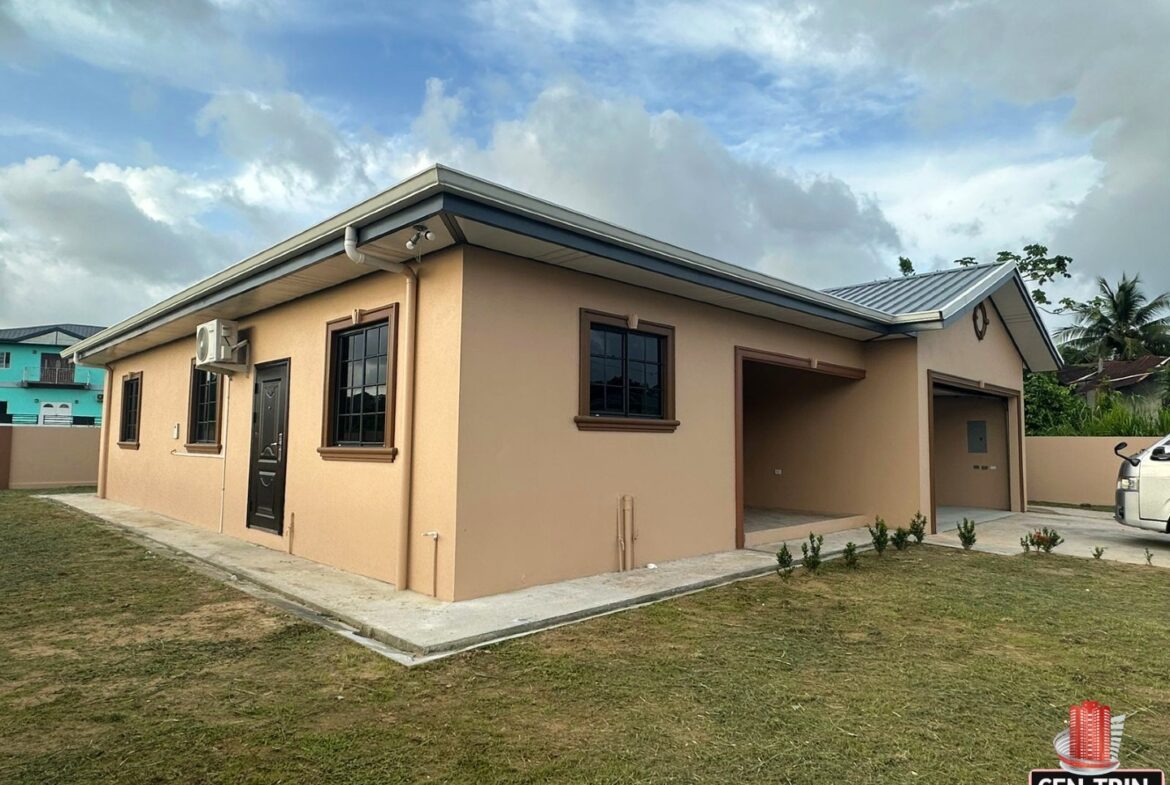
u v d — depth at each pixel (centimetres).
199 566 730
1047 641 506
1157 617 575
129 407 1348
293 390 809
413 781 291
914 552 881
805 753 322
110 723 343
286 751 315
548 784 290
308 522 762
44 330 3859
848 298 1275
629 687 401
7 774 290
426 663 436
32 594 598
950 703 385
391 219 550
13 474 1655
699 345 825
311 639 481
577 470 675
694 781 295
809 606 593
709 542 824
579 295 684
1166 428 1544
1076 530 1128
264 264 715
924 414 1073
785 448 1210
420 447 615
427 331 616
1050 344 1401
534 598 587
